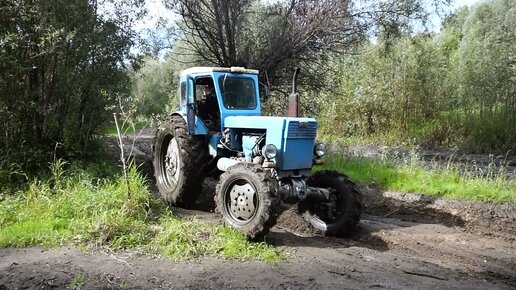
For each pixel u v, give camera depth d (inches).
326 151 451.5
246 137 263.4
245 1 425.1
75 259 203.0
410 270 203.2
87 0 336.5
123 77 368.2
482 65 649.6
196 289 176.7
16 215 249.3
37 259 203.6
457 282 192.9
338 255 218.5
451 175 357.1
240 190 232.4
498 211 290.5
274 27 431.8
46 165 324.5
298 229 270.1
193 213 283.9
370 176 371.2
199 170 287.4
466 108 652.7
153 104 730.2
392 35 465.7
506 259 221.0
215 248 214.7
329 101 674.8
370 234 254.7
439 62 702.5
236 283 181.8
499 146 564.1
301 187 242.5
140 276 187.0
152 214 255.9
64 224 238.8
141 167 398.9
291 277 189.2
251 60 430.9
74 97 350.0
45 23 312.7
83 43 334.0
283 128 240.5
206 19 429.1
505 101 620.1
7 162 308.5
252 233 222.2
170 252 209.5
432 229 266.1
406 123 666.2
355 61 677.9
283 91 457.1
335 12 398.0
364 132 687.7
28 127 331.9
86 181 275.9
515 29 661.3
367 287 182.2
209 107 296.7
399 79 682.8
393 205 314.2
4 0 301.4
